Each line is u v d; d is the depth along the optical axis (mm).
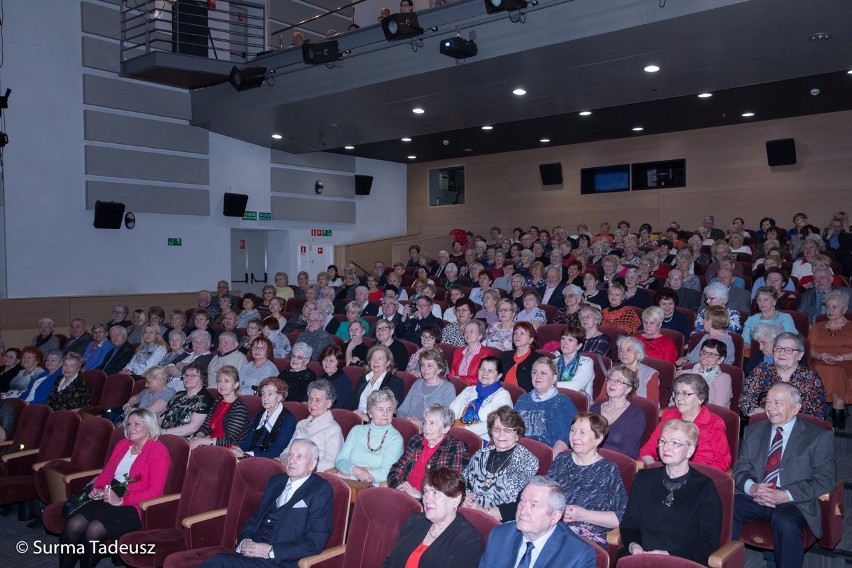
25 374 6535
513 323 5684
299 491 3211
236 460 3643
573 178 12688
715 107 9453
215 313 8789
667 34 6258
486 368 4117
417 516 2834
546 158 13000
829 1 5512
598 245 9047
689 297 6578
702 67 7223
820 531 3195
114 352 7090
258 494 3443
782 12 5750
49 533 4434
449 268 9008
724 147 11055
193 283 11047
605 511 2998
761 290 5180
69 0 9531
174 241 10805
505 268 8336
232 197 11305
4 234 9008
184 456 3939
